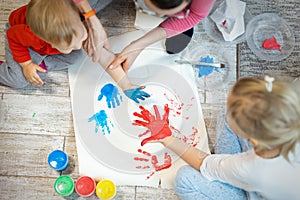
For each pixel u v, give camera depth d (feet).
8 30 4.26
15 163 4.62
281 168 3.54
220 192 4.28
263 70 4.95
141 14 4.83
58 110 4.76
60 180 4.42
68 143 4.68
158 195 4.58
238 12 4.98
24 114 4.74
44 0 3.79
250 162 3.63
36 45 4.33
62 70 4.82
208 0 4.00
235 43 4.99
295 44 5.01
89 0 4.65
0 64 4.69
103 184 4.41
